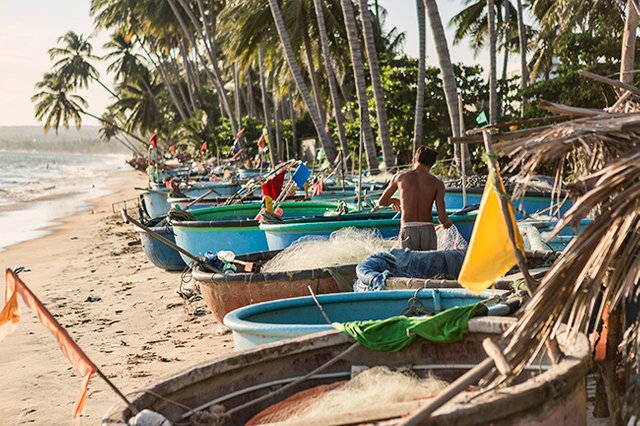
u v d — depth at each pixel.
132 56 74.25
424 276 7.10
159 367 8.02
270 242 10.77
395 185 8.04
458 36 37.91
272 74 44.75
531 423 3.32
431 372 4.63
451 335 4.54
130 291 12.88
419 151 8.08
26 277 15.75
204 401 4.19
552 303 3.52
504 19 36.72
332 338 4.60
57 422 6.60
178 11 53.12
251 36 33.22
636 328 4.29
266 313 6.07
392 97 29.70
